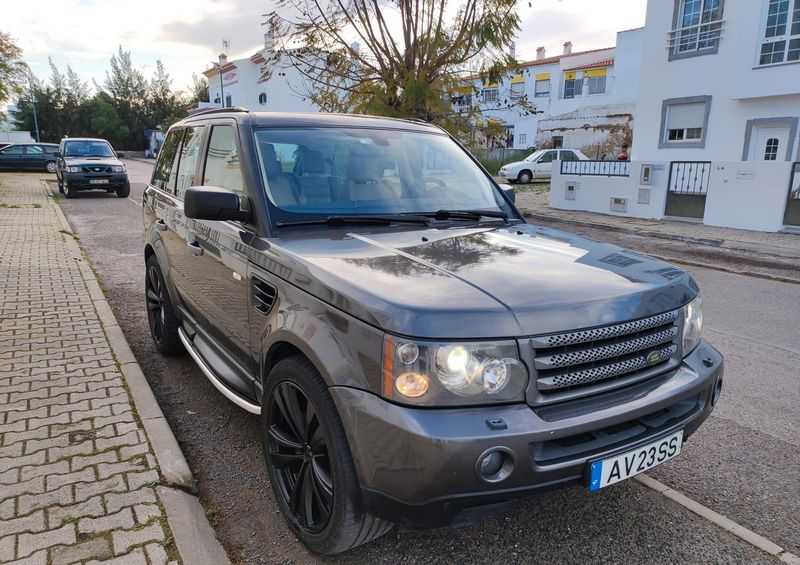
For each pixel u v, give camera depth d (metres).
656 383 2.44
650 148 20.09
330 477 2.37
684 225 13.99
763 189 12.88
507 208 3.79
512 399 2.08
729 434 3.79
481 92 13.15
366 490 2.11
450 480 1.96
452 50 11.99
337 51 12.44
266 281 2.75
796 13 15.73
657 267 2.74
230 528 2.77
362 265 2.47
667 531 2.77
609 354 2.25
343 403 2.14
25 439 3.29
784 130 16.70
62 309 5.83
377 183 3.40
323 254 2.61
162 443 3.29
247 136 3.25
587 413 2.16
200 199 2.82
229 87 51.62
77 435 3.35
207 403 4.12
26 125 66.44
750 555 2.62
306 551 2.61
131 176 29.77
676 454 2.47
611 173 16.02
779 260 10.23
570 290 2.28
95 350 4.69
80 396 3.86
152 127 70.94
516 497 2.06
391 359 2.02
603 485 2.21
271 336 2.62
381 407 2.04
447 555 2.58
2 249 9.01
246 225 3.06
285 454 2.65
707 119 18.25
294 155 3.27
